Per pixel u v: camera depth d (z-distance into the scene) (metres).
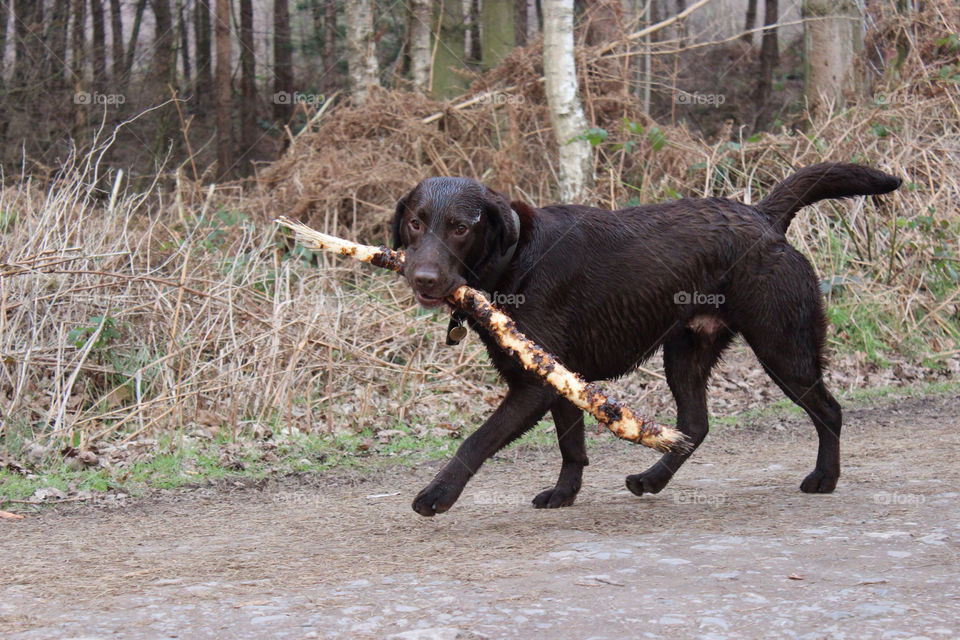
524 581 3.33
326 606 3.06
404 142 11.16
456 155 11.30
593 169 10.80
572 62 10.60
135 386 7.02
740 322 4.90
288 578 3.47
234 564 3.73
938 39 12.53
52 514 4.94
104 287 7.27
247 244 9.21
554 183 11.20
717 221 4.83
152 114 17.38
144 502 5.23
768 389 8.34
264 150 19.42
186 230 9.42
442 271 4.11
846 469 5.56
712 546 3.79
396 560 3.73
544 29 10.63
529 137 11.57
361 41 12.85
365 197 10.55
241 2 21.73
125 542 4.26
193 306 7.65
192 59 22.19
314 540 4.19
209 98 20.72
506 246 4.31
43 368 6.89
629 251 4.68
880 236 10.42
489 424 4.30
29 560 3.90
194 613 3.02
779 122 12.83
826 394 4.97
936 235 10.23
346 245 4.42
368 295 9.05
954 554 3.57
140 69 18.81
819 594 3.09
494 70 12.11
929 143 11.52
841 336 9.42
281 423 6.93
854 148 11.13
